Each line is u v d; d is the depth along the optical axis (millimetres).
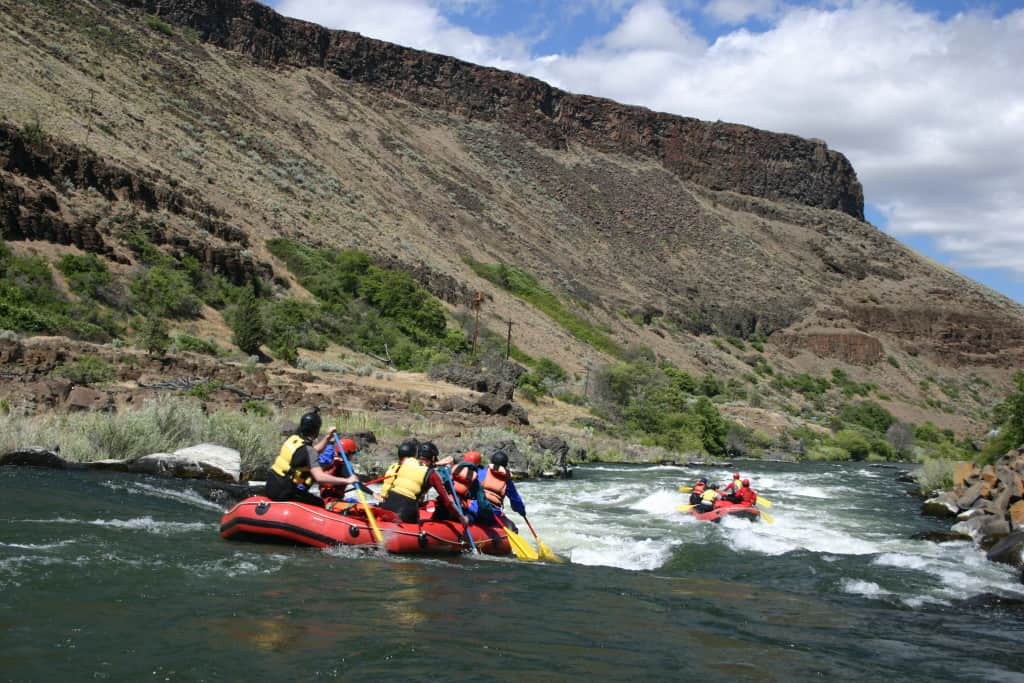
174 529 9953
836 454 60219
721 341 107625
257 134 84750
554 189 130625
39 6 79562
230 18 110062
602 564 10789
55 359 24750
